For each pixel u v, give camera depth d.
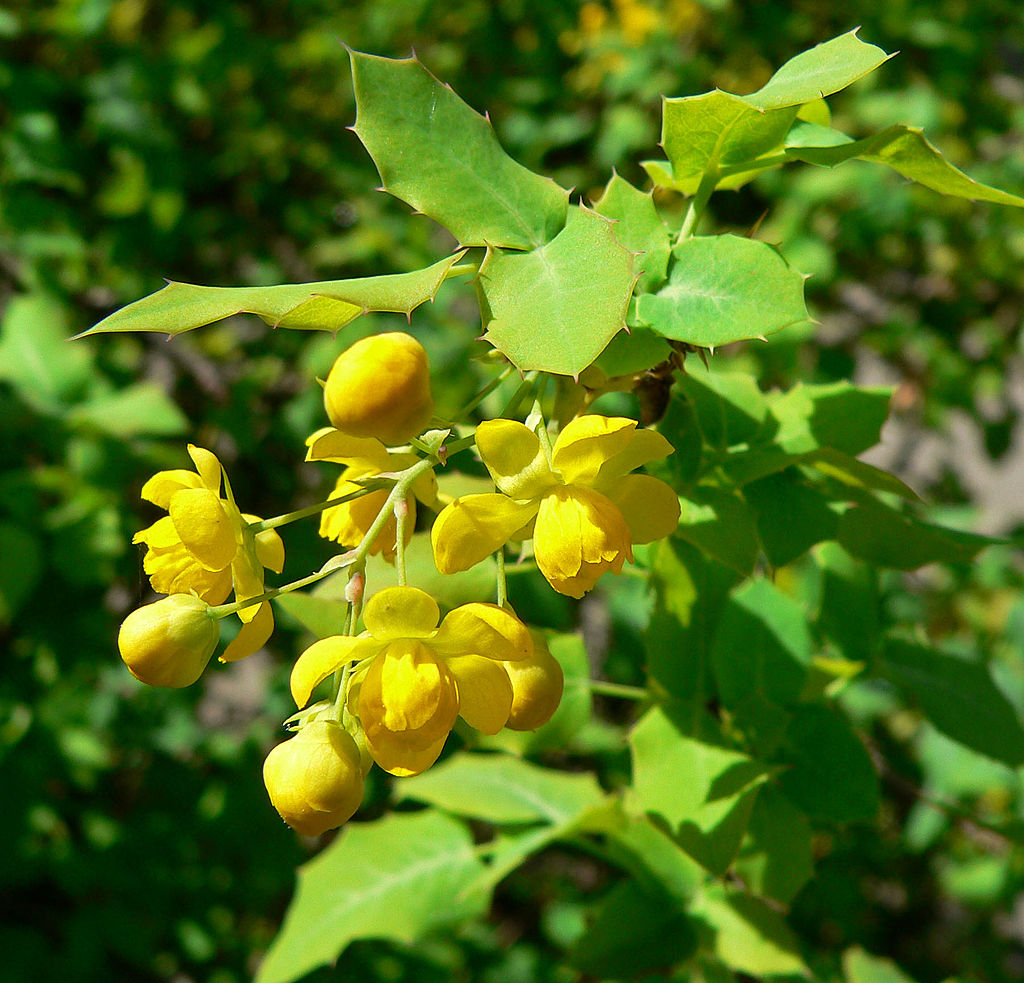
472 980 0.21
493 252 0.08
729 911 0.11
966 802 0.19
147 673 0.08
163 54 0.24
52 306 0.19
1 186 0.21
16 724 0.19
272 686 0.22
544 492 0.08
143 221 0.23
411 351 0.08
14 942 0.20
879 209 0.24
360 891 0.13
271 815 0.21
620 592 0.19
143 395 0.18
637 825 0.12
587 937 0.11
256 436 0.23
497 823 0.13
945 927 0.24
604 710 0.21
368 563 0.10
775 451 0.10
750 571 0.10
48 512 0.18
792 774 0.11
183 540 0.08
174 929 0.20
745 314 0.08
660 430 0.10
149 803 0.22
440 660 0.08
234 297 0.08
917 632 0.13
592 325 0.08
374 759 0.08
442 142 0.08
